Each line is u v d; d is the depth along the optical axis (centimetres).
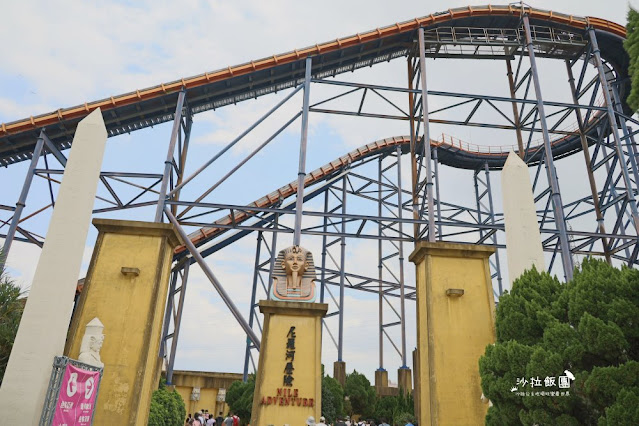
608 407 824
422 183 3291
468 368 1460
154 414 2041
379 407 3850
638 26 1084
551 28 3244
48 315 1266
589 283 1002
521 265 1658
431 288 1547
